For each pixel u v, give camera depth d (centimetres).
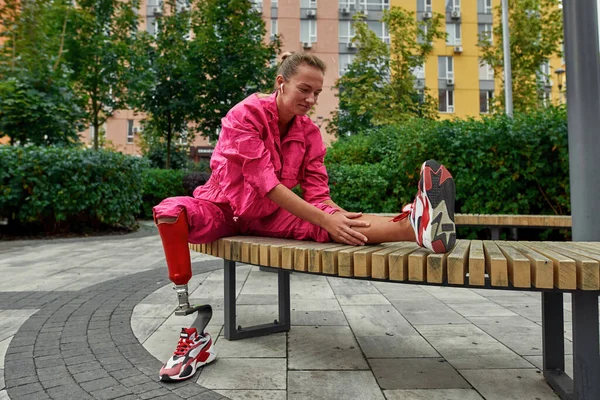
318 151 225
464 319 277
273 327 246
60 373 192
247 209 193
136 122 3128
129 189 885
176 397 166
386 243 177
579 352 146
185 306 189
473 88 2848
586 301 145
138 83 1316
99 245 682
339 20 2827
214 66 1453
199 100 1456
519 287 130
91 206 809
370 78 1719
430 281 134
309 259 155
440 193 135
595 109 285
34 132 894
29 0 877
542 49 1518
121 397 167
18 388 177
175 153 2295
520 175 582
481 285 131
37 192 749
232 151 182
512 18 1528
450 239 137
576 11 289
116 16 1345
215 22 1459
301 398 164
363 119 2041
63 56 1170
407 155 640
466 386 176
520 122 573
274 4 2798
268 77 1487
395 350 219
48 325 267
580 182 288
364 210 686
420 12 2842
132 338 240
